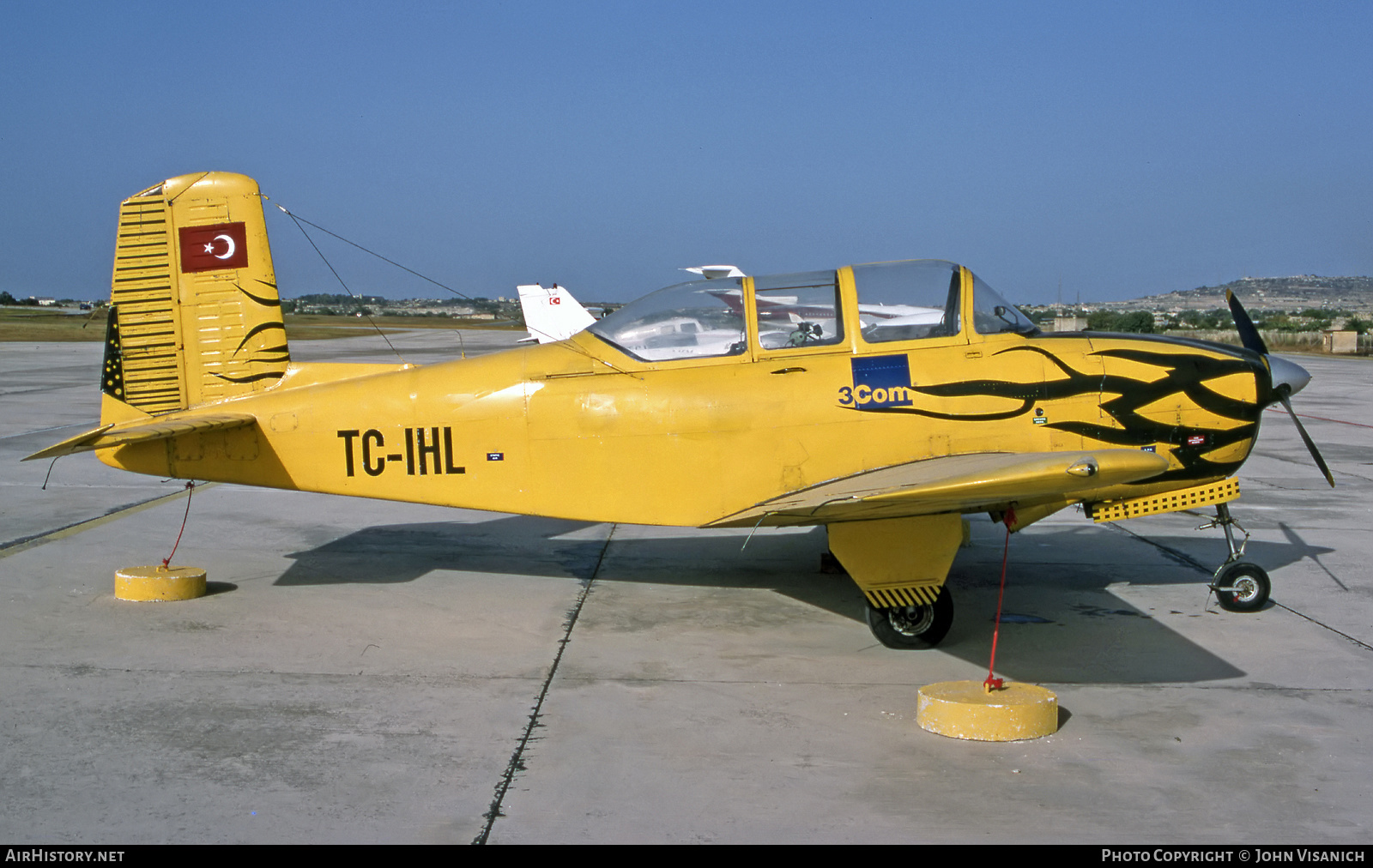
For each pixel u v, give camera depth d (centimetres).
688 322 616
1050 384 593
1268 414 1764
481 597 655
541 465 623
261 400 659
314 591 664
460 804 367
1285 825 355
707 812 362
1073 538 838
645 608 634
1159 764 406
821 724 447
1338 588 677
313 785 381
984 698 440
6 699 466
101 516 885
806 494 549
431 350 3994
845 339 605
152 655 530
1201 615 619
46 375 2488
